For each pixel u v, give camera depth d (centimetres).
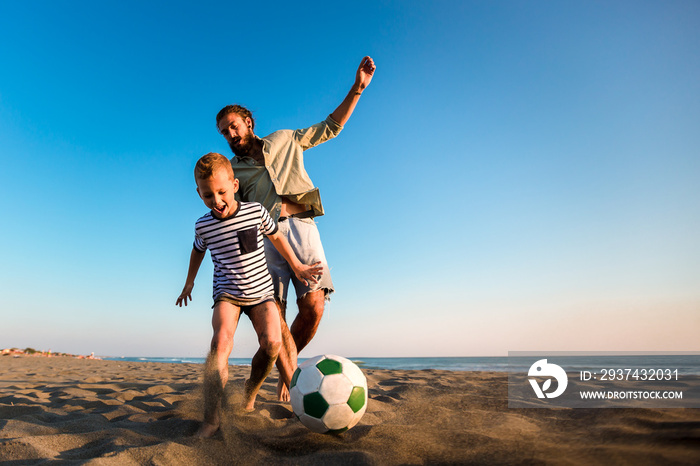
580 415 190
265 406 240
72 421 215
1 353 1597
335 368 180
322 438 173
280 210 263
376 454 146
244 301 216
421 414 218
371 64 284
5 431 192
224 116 269
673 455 117
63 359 1366
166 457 146
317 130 288
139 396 341
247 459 148
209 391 185
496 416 199
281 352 252
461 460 134
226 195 214
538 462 123
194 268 247
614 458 118
